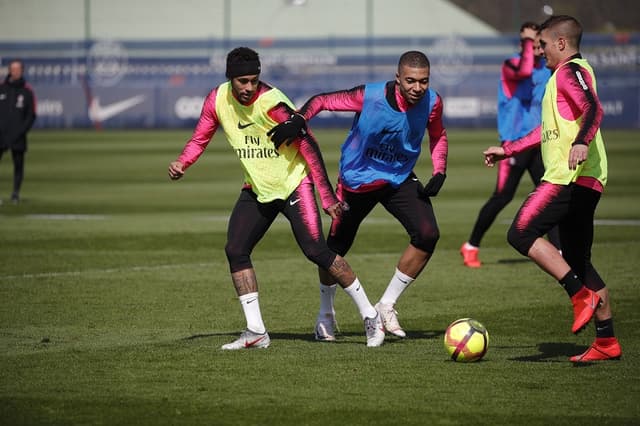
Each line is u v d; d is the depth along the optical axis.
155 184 74.44
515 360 23.20
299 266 38.06
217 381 21.17
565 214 22.39
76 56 161.00
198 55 159.88
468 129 139.25
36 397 19.91
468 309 29.92
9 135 60.84
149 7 186.62
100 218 53.84
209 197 65.56
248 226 24.41
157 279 34.88
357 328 27.50
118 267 37.50
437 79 148.50
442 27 180.25
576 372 21.97
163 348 24.41
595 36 146.00
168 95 149.38
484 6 187.62
